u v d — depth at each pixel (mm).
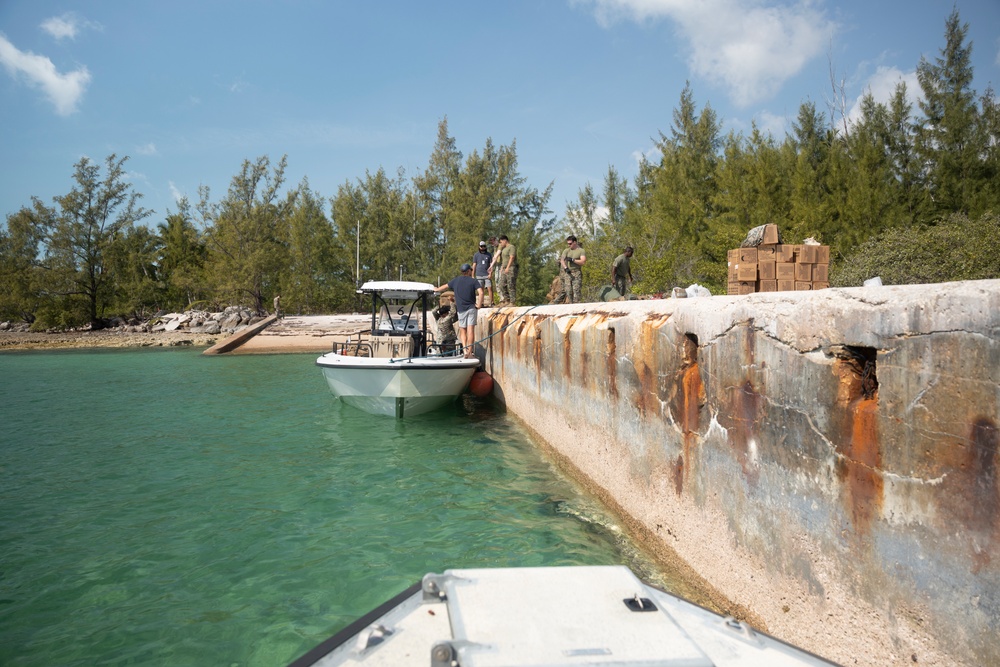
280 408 13094
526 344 10539
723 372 4227
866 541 2994
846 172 21109
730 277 6484
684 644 1727
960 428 2504
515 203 47844
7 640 4258
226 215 46250
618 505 6273
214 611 4641
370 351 11961
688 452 4754
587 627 1809
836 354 3197
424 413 11641
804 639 3414
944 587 2578
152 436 10508
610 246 25578
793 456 3510
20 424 11602
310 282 47344
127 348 31516
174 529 6246
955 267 11195
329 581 5098
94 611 4648
